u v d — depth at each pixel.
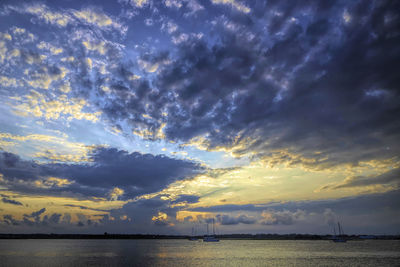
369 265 60.09
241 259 74.19
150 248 134.38
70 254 89.81
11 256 81.44
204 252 103.19
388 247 135.38
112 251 107.12
